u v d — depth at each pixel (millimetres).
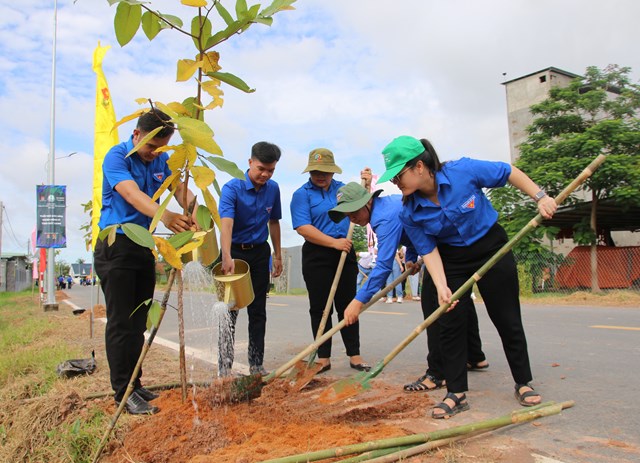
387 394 3791
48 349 5734
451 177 3170
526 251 14469
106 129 6090
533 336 6328
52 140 17125
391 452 2432
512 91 26156
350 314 3549
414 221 3268
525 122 25547
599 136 13508
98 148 6078
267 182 4469
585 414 3121
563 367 4480
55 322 10391
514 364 3379
